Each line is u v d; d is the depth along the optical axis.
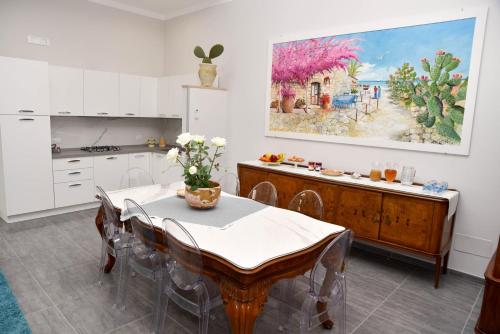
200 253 1.73
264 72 4.29
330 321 2.28
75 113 4.55
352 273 3.12
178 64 5.57
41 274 2.90
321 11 3.69
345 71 3.54
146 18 5.55
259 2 4.26
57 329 2.20
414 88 3.13
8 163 3.94
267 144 4.37
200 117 4.49
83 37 4.89
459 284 2.94
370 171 3.46
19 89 3.90
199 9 5.06
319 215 2.66
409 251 2.90
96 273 2.95
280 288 2.60
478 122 2.85
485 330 2.07
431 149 3.09
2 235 3.71
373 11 3.32
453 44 2.89
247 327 1.71
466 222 3.00
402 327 2.33
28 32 4.39
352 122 3.55
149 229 2.08
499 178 2.80
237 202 2.71
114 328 2.23
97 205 4.85
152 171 5.31
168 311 2.44
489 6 2.71
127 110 5.09
